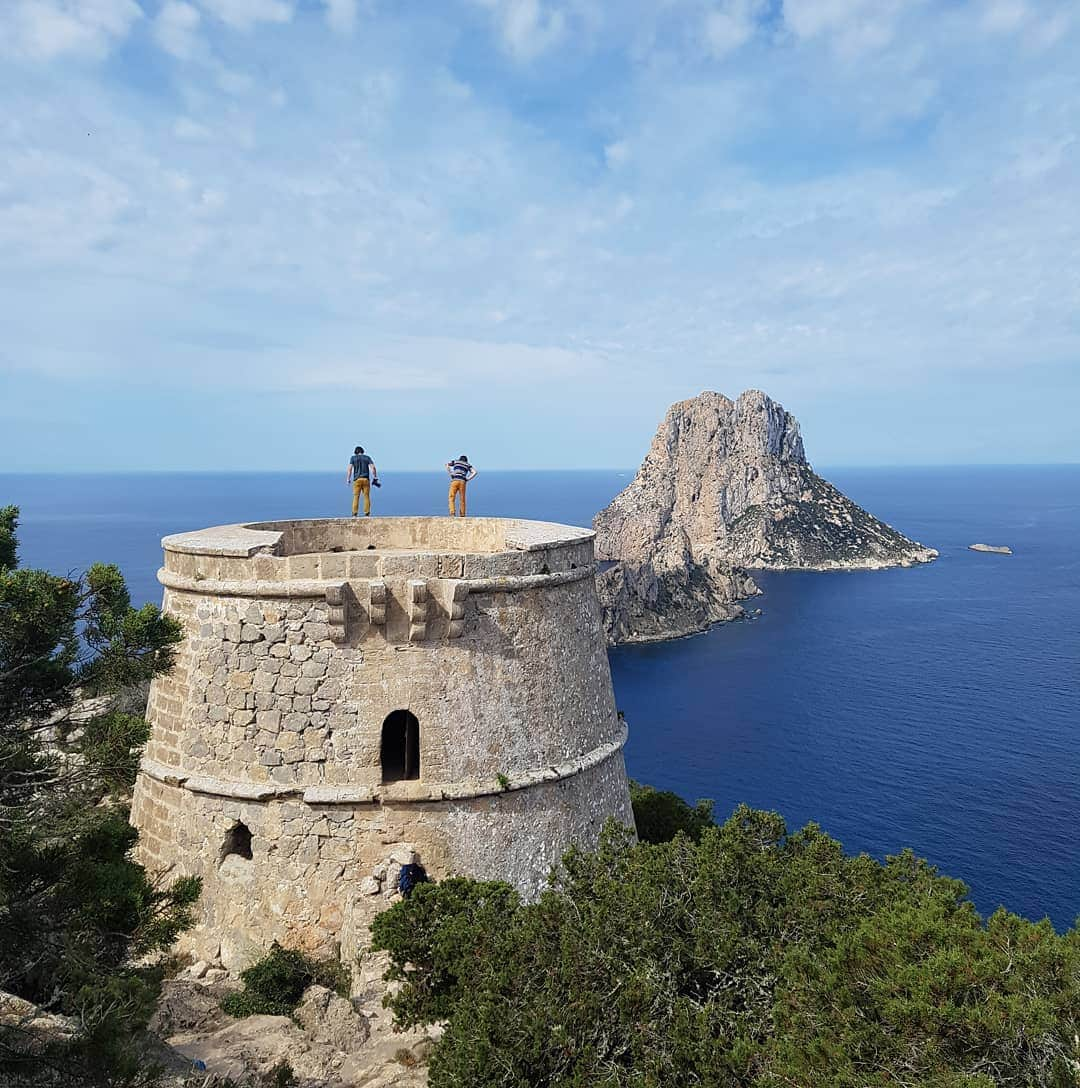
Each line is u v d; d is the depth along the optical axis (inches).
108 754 484.1
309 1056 601.0
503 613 768.9
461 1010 506.6
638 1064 451.8
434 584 737.0
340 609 712.4
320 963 711.7
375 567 729.0
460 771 741.3
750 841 600.7
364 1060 603.5
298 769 725.9
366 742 727.1
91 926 453.7
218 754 744.3
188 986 700.7
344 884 722.2
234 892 733.3
